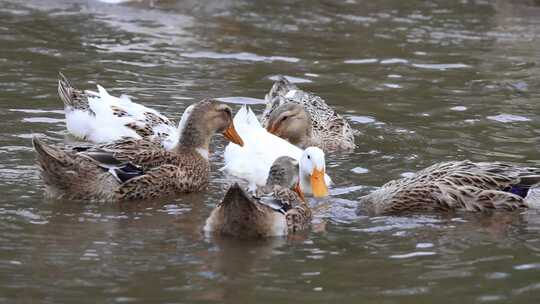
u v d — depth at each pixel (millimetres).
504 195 14859
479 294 11352
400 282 11711
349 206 14922
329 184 15859
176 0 28406
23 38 24281
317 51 24672
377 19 28031
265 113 19516
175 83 21328
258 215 13141
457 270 12141
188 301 10984
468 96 21094
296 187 14938
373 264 12328
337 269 12109
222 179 16328
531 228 13930
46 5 27766
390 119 19547
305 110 18672
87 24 25953
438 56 24391
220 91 21000
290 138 18578
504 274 11984
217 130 16266
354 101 20797
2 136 17438
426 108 20266
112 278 11648
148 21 26625
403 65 23594
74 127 17703
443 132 18672
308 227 13898
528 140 18141
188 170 15594
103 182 14805
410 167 16766
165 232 13500
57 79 21078
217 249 12789
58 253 12461
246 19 27391
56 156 14500
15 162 16156
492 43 25734
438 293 11359
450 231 13781
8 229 13336
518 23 27906
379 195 14828
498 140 18156
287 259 12461
